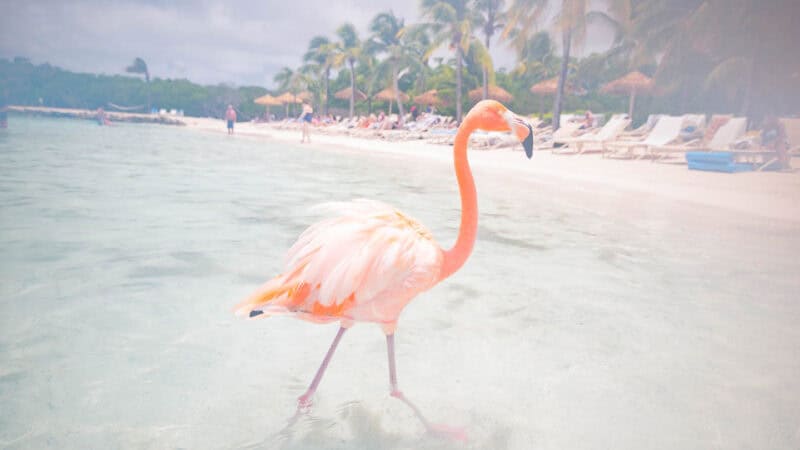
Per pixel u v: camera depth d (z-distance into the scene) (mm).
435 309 4070
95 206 7426
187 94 82938
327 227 2479
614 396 2875
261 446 2344
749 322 3922
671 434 2545
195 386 2826
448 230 6691
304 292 2340
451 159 17641
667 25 27406
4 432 2352
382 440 2430
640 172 13430
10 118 51625
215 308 3877
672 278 4957
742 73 25234
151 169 12438
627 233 6840
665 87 29250
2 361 2980
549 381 3018
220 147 22094
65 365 2971
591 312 4062
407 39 37875
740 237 6688
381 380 2971
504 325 3787
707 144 15523
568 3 23828
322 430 2486
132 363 3031
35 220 6387
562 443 2451
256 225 6582
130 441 2336
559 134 21812
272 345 3377
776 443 2486
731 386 3006
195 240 5742
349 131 36438
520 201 9219
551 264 5336
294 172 12953
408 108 57812
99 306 3812
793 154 16859
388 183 11273
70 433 2373
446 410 2695
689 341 3582
